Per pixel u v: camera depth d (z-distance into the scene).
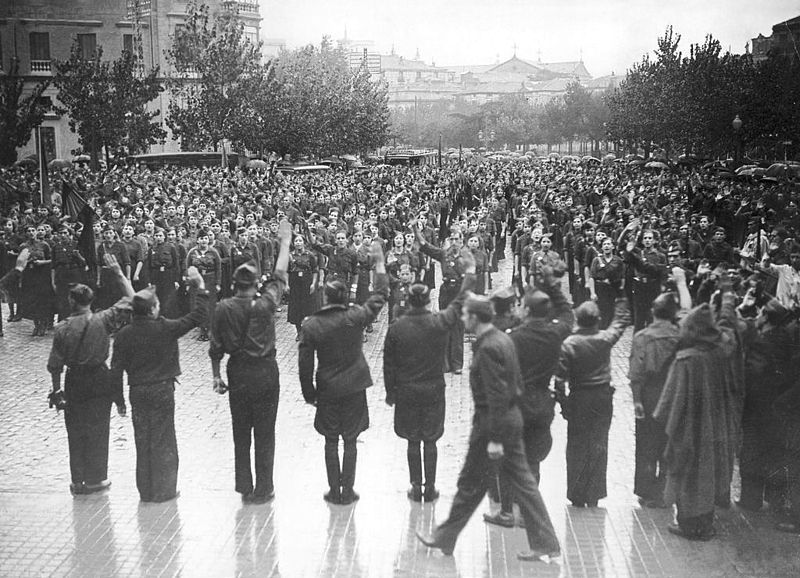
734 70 32.72
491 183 39.56
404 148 87.88
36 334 15.48
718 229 13.80
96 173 29.75
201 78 38.97
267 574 6.00
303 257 14.28
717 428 6.45
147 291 7.29
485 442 6.07
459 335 11.75
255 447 7.33
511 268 23.48
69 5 28.83
